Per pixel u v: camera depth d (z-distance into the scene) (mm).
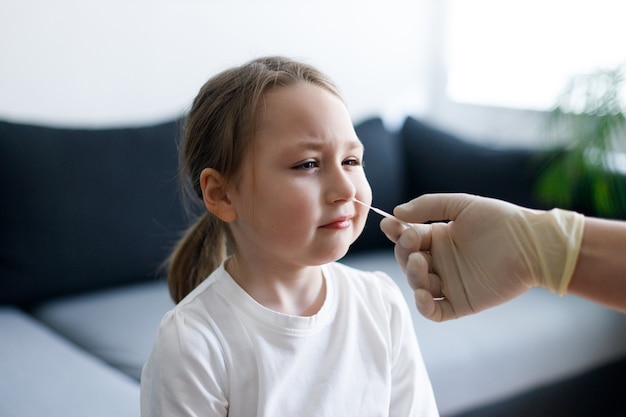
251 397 895
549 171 2041
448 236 984
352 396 939
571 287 893
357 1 2643
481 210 942
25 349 1479
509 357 1583
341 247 891
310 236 878
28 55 2018
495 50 2873
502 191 2193
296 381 911
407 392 1021
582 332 1730
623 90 2094
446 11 2891
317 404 909
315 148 876
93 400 1260
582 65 2504
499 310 1755
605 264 864
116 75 2168
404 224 1006
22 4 1981
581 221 896
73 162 1861
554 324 1712
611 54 2396
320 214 879
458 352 1540
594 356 1734
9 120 1869
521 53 2750
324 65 2611
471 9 2922
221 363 887
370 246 2295
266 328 916
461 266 960
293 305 968
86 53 2105
